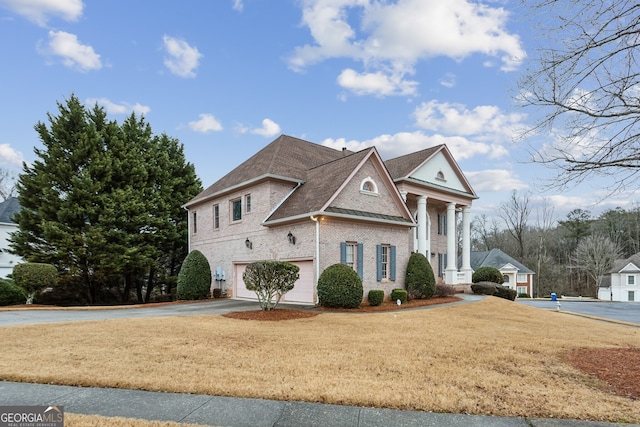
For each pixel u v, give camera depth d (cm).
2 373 589
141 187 2392
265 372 609
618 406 473
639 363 688
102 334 895
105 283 2412
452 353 753
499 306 1697
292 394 509
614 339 995
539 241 5578
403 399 492
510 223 5075
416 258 1889
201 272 2091
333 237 1602
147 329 965
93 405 477
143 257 2259
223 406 475
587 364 681
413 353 747
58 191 2159
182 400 495
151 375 584
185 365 643
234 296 2097
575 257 5959
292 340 857
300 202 1725
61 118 2236
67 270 2125
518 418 439
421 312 1418
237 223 2089
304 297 1633
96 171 2164
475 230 6744
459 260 4759
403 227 1911
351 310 1448
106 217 2136
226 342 830
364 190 1775
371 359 695
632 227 6406
